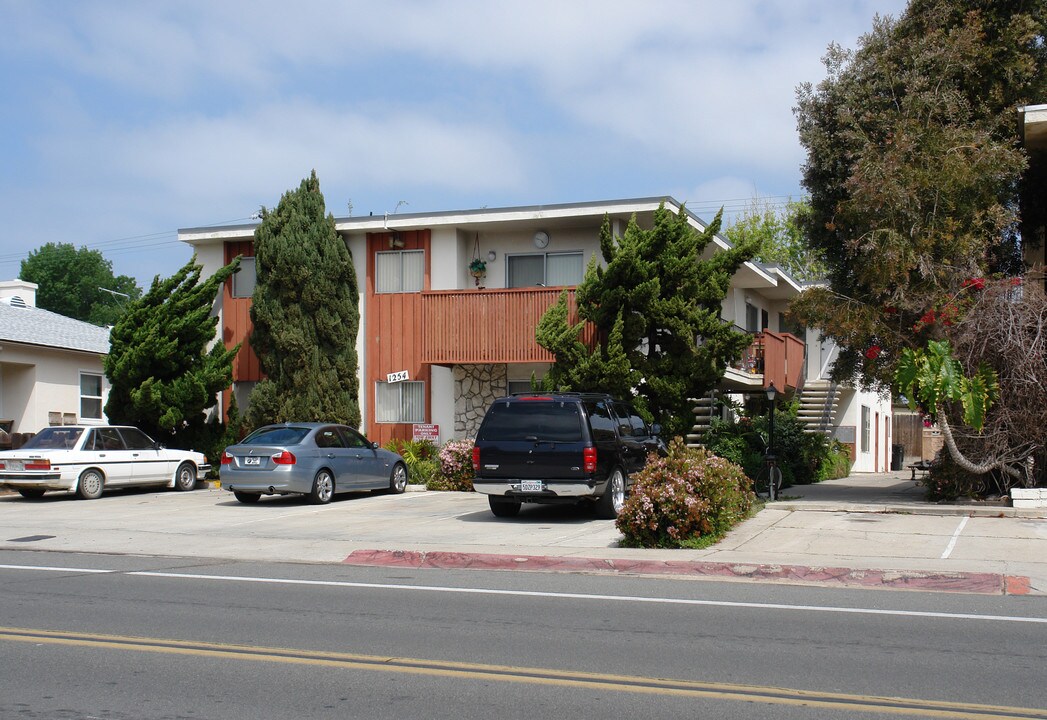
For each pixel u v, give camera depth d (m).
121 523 16.56
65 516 17.62
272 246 23.56
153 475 22.20
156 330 22.92
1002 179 17.98
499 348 22.75
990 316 15.92
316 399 23.48
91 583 10.86
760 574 11.12
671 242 20.45
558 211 22.83
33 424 27.08
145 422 23.89
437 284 24.28
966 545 12.58
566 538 13.97
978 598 9.74
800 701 6.19
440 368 24.28
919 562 11.34
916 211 17.06
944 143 17.44
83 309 67.31
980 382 15.77
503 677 6.77
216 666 7.10
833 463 27.64
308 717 5.93
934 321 16.52
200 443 24.41
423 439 23.50
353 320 24.38
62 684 6.64
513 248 24.33
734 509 14.52
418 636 8.05
